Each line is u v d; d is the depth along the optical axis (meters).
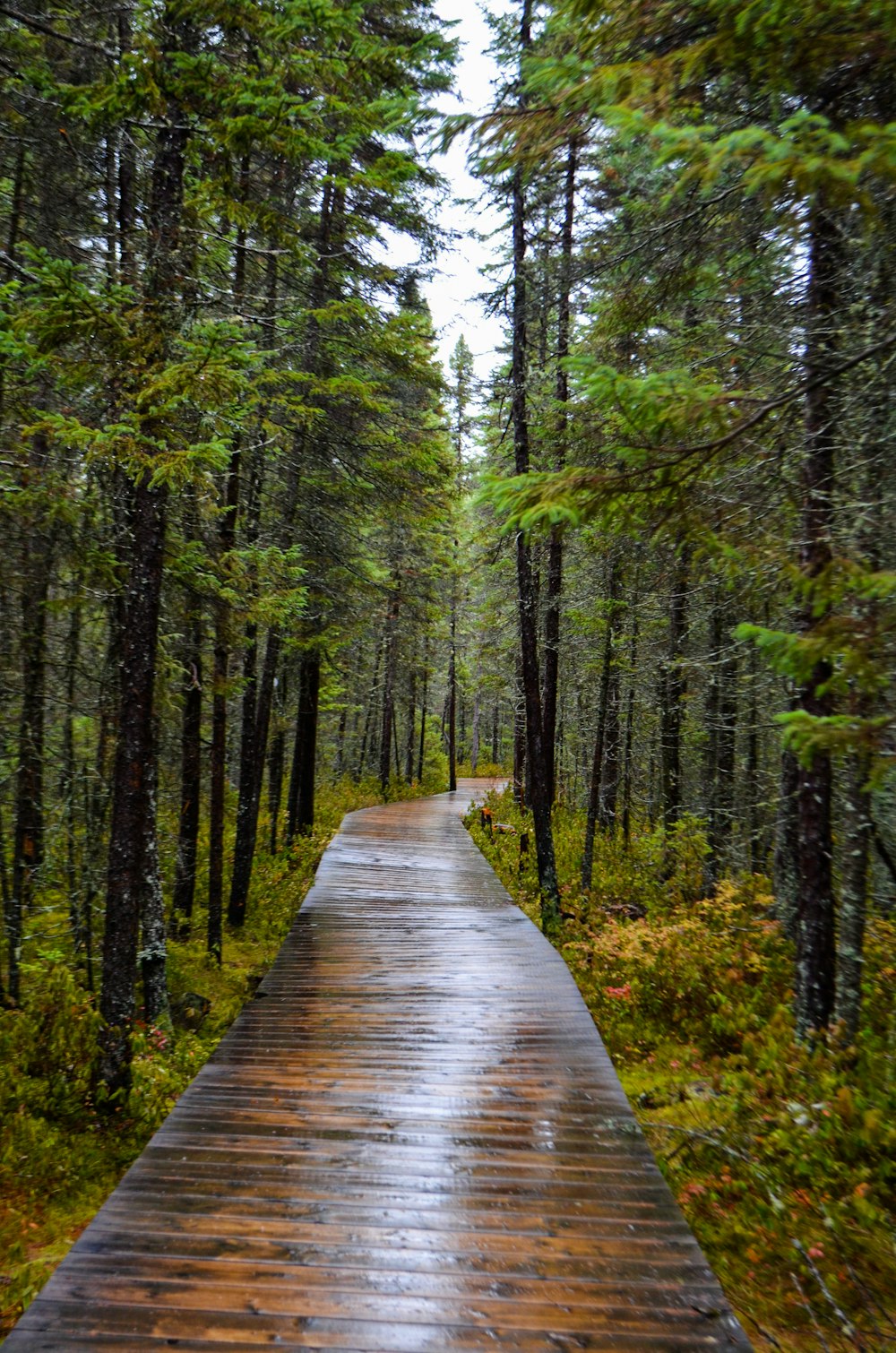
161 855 13.27
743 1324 4.16
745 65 3.70
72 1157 5.83
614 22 3.94
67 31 7.46
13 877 8.76
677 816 14.30
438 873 15.12
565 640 17.50
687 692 15.40
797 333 6.07
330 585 16.22
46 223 8.46
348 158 6.30
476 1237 4.07
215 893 11.57
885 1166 5.01
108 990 6.52
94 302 5.50
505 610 20.72
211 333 5.38
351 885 13.76
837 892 10.00
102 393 6.36
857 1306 4.16
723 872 13.39
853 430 6.16
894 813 7.64
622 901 12.73
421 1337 3.37
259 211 6.69
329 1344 3.31
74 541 7.78
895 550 5.44
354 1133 5.18
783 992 8.09
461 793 36.22
